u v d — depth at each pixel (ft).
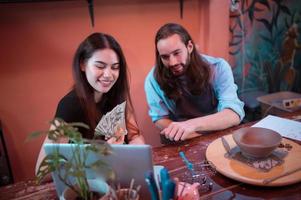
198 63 5.20
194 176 3.02
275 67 9.03
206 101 5.50
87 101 3.97
